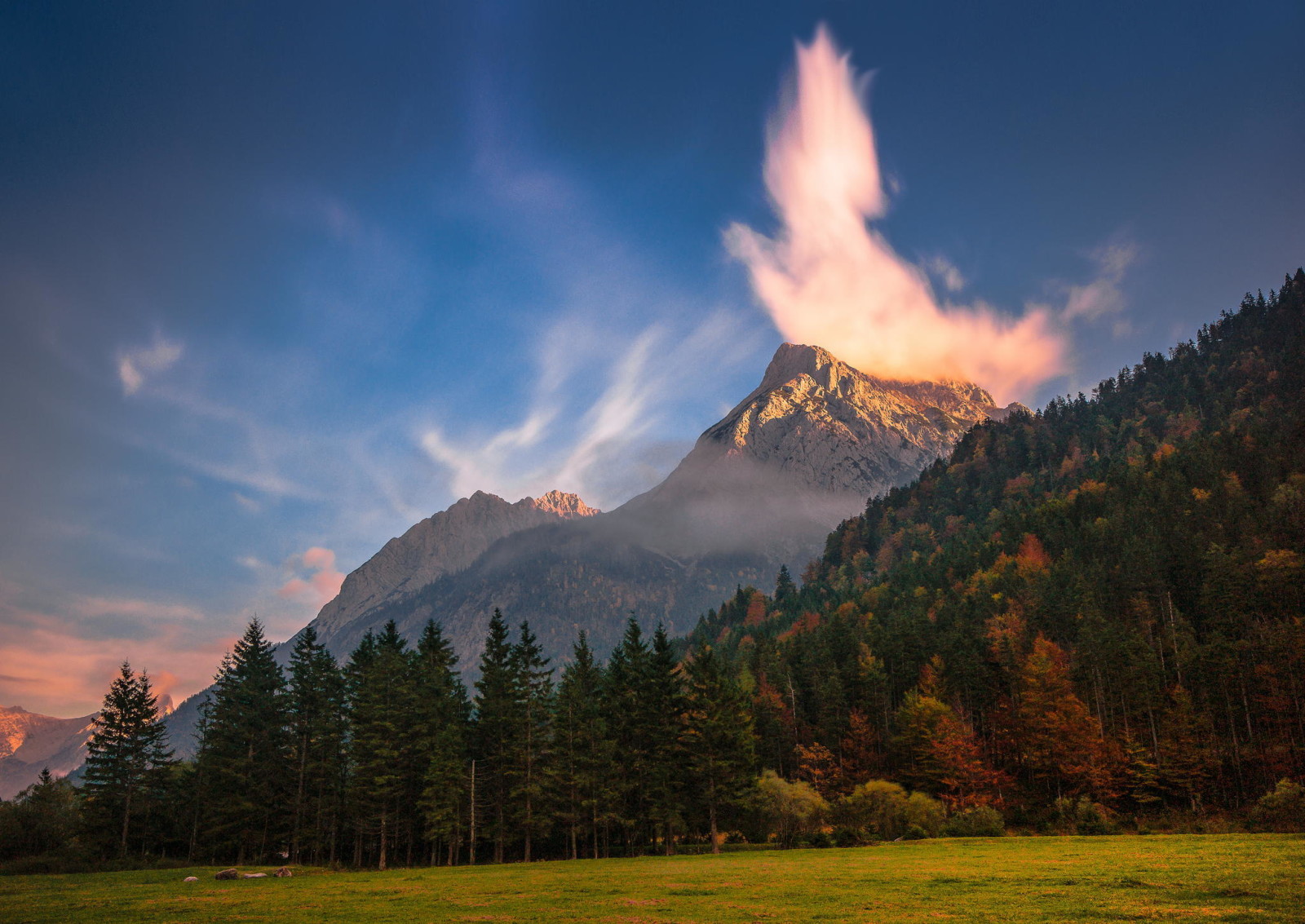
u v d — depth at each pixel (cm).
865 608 19662
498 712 9050
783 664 14038
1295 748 9206
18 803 8738
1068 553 16062
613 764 8725
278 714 9362
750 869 5134
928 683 12038
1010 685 11556
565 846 9306
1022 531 19775
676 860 6706
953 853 5806
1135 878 3612
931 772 10100
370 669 9519
